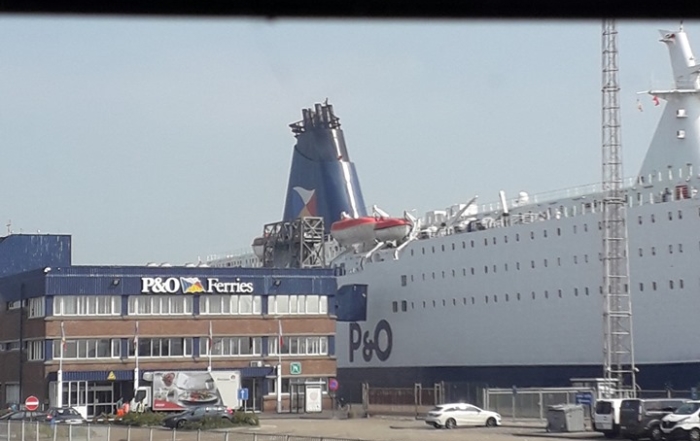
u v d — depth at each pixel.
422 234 85.75
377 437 49.81
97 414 73.19
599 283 64.81
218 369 76.69
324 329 80.19
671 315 60.19
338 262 94.69
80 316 73.75
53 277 73.56
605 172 67.88
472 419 58.62
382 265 87.38
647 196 65.50
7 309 79.88
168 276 76.25
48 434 45.00
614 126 68.56
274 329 78.81
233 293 78.00
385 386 87.06
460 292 77.44
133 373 74.38
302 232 94.25
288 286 79.81
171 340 75.88
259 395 77.69
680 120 66.00
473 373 76.12
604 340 61.53
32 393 74.94
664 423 45.50
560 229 68.06
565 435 50.69
